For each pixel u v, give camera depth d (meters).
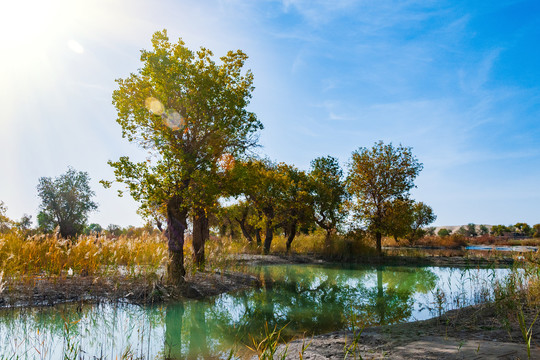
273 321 9.72
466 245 43.00
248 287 14.93
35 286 11.59
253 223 31.73
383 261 26.98
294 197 29.73
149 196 13.12
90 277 13.22
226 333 8.59
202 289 13.41
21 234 15.12
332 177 35.19
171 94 14.15
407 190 29.84
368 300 12.78
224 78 15.43
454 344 5.72
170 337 8.23
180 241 13.72
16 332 8.14
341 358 5.47
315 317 10.14
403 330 7.24
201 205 14.73
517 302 8.08
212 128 14.69
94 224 49.47
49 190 46.56
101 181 12.95
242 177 17.17
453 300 11.29
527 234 63.12
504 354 4.88
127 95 14.37
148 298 11.57
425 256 29.05
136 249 16.34
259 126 16.06
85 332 8.33
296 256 28.20
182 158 13.52
